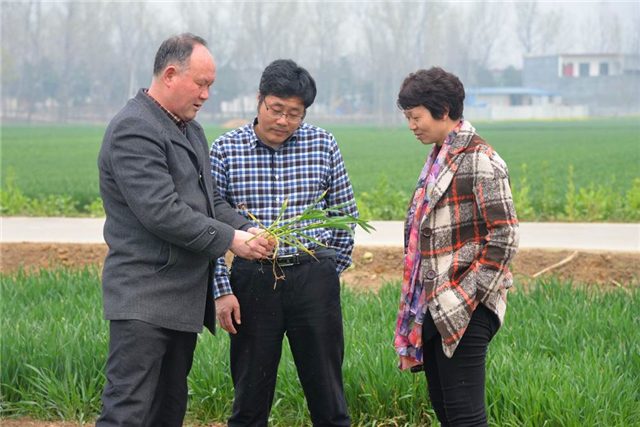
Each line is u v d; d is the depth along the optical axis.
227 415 7.22
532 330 8.09
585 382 6.68
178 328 5.47
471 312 5.13
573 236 13.41
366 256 12.27
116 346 5.45
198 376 7.36
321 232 5.92
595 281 11.42
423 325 5.33
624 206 17.78
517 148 42.66
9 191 20.22
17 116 74.25
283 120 5.68
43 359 7.61
